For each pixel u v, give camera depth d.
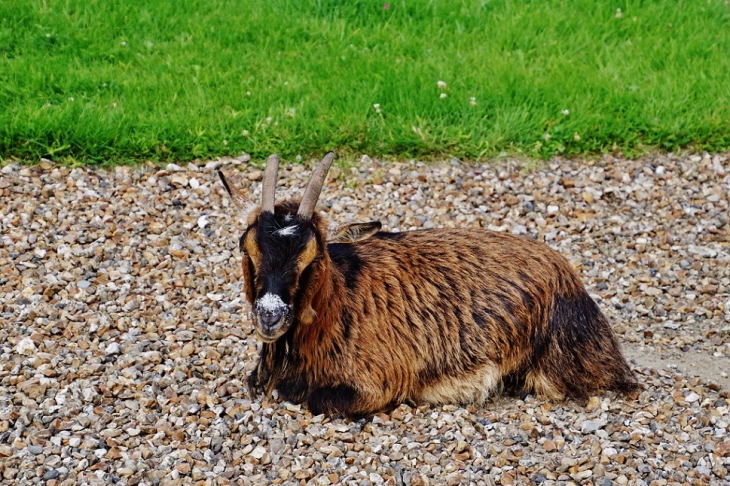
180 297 3.66
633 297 3.79
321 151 4.26
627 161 4.36
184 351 3.43
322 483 3.04
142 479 3.04
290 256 3.02
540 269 3.34
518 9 5.17
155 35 4.73
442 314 3.29
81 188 4.04
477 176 4.24
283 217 3.07
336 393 3.23
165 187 4.07
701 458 3.13
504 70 4.58
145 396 3.27
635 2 5.22
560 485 3.06
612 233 4.06
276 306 3.00
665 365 3.51
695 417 3.27
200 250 3.85
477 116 4.40
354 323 3.23
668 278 3.87
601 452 3.14
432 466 3.09
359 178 4.18
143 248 3.84
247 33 4.82
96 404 3.24
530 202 4.15
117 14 4.80
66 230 3.86
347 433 3.18
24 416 3.17
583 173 4.29
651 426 3.23
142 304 3.61
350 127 4.29
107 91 4.39
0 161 4.08
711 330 3.64
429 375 3.30
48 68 4.43
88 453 3.08
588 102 4.47
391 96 4.45
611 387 3.36
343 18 5.02
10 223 3.86
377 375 3.24
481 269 3.33
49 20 4.67
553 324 3.32
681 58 4.80
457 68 4.62
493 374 3.31
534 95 4.48
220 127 4.25
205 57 4.61
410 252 3.34
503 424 3.23
